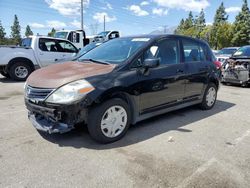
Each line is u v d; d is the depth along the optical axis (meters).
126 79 3.81
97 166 3.10
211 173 3.00
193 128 4.53
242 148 3.72
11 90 7.84
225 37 51.09
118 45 4.62
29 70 10.03
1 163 3.12
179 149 3.62
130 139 3.94
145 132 4.25
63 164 3.13
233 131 4.43
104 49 4.73
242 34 49.47
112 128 3.77
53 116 3.42
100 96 3.49
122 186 2.71
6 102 6.24
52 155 3.35
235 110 5.88
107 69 3.78
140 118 4.24
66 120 3.43
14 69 9.68
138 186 2.72
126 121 3.94
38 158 3.26
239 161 3.31
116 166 3.11
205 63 5.57
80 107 3.37
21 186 2.68
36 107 3.58
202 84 5.50
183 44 5.07
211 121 4.98
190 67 5.09
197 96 5.45
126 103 3.90
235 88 9.33
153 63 3.89
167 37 4.74
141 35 4.81
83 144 3.70
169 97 4.68
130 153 3.46
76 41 15.98
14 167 3.04
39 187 2.67
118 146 3.67
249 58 9.24
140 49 4.16
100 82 3.54
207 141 3.95
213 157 3.41
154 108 4.43
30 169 3.00
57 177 2.85
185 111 5.67
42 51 10.22
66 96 3.33
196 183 2.80
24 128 4.31
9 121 4.69
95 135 3.62
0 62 9.36
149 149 3.60
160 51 4.51
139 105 4.13
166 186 2.73
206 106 5.77
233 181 2.85
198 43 5.56
